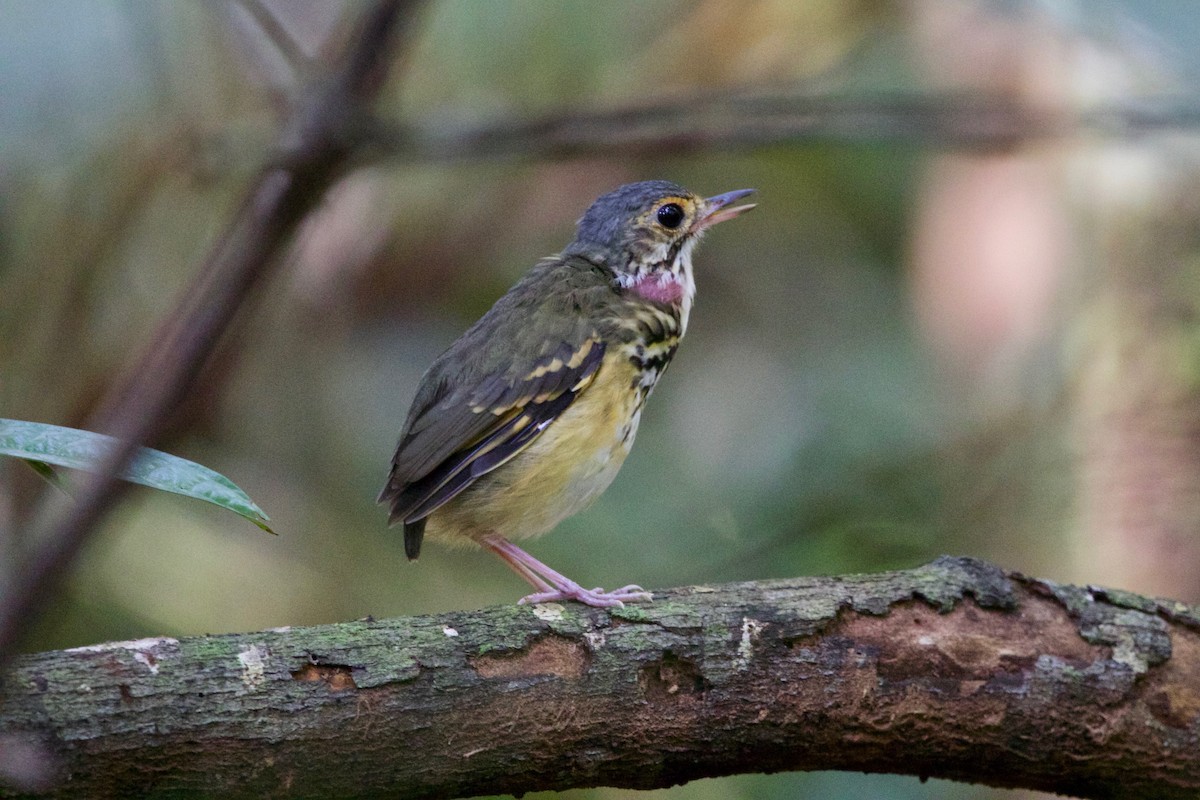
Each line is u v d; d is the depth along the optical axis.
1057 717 7.77
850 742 7.76
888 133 10.65
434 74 12.68
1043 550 13.01
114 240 11.34
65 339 11.71
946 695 7.74
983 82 13.40
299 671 6.95
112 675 6.62
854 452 14.93
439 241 14.45
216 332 6.07
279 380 14.32
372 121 6.44
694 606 7.73
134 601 13.12
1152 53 10.80
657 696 7.54
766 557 14.23
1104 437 12.77
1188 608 8.15
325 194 6.70
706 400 15.84
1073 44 12.71
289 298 14.08
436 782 7.23
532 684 7.32
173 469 6.15
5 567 9.95
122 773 6.58
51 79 6.59
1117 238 13.38
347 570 14.12
